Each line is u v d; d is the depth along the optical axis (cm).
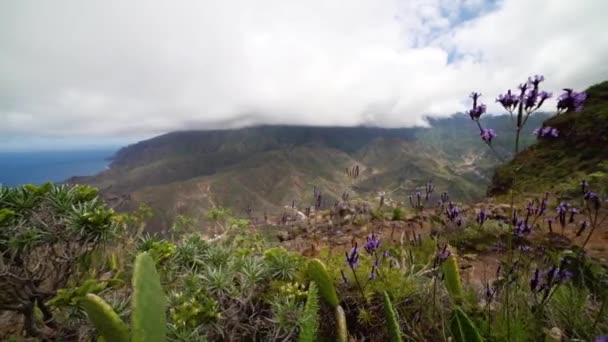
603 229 482
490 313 265
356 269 316
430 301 284
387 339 264
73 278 276
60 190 263
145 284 170
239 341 254
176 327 219
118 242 346
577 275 329
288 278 300
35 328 240
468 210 682
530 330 237
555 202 625
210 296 253
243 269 276
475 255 425
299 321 234
